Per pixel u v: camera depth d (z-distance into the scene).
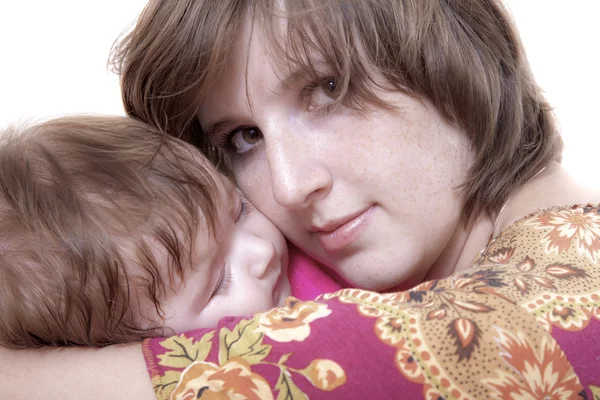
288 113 0.83
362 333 0.60
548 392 0.58
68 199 0.77
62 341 0.77
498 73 0.91
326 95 0.83
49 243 0.75
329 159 0.83
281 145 0.83
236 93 0.83
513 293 0.63
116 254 0.76
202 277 0.82
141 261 0.78
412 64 0.82
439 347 0.58
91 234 0.76
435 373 0.57
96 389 0.64
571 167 1.74
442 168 0.86
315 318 0.62
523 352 0.58
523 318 0.60
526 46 1.87
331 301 0.64
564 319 0.61
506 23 0.95
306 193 0.82
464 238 0.93
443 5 0.87
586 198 0.85
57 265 0.75
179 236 0.80
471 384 0.57
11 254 0.76
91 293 0.76
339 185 0.84
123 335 0.79
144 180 0.80
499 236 0.80
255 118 0.83
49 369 0.67
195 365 0.61
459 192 0.88
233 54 0.81
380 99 0.81
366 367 0.58
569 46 1.86
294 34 0.78
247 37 0.80
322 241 0.90
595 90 1.82
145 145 0.84
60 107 1.80
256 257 0.89
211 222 0.83
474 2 0.90
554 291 0.63
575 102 1.82
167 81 0.85
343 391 0.57
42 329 0.76
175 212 0.80
